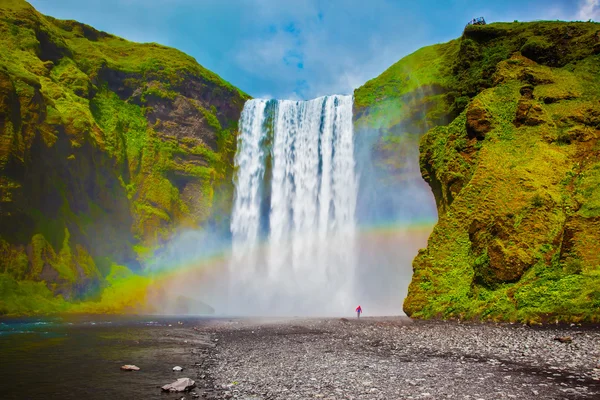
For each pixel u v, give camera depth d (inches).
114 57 2901.1
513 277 1043.3
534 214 1095.6
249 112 3070.9
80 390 443.8
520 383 450.9
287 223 2746.1
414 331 931.3
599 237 968.9
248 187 2930.6
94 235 2153.1
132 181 2534.5
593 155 1194.0
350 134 2556.6
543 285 965.2
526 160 1248.2
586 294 878.4
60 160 2046.0
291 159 2819.9
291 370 542.6
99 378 499.8
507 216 1134.4
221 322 1396.4
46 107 2068.2
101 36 3063.5
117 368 562.6
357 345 768.3
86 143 2202.3
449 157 1492.4
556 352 617.0
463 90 1749.5
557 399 390.6
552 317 882.8
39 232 1827.0
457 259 1219.2
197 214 2679.6
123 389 448.5
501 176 1240.8
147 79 2819.9
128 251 2299.5
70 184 2102.6
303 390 436.8
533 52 1560.0
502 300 1002.1
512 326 887.7
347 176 2532.0
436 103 2126.0
